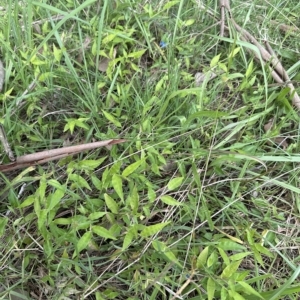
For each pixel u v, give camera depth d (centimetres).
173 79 54
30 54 52
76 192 47
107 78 55
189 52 60
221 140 53
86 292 41
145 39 60
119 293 42
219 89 56
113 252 44
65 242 43
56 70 53
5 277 41
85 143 50
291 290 39
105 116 51
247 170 51
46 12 61
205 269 39
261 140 52
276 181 48
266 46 64
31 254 42
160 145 49
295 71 63
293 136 54
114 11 61
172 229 46
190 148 51
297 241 48
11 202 43
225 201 50
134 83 56
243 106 56
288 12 69
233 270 38
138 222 45
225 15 65
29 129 50
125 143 50
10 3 53
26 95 50
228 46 63
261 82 61
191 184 48
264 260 47
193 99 55
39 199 42
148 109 50
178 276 43
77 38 59
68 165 44
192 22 61
